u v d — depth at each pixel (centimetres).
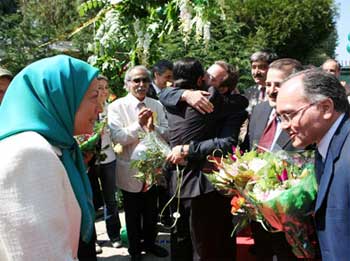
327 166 154
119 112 380
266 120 282
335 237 150
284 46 1410
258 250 274
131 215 384
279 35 1338
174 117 288
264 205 189
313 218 174
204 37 234
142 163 307
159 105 392
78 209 140
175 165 296
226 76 294
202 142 273
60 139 142
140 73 380
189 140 278
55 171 127
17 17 1156
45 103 139
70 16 1630
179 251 315
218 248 289
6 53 1052
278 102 167
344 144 152
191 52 605
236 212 221
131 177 371
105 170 421
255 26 1278
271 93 258
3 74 292
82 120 149
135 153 361
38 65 144
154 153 304
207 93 276
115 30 259
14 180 119
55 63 143
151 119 328
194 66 289
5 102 141
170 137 294
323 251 158
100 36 270
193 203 284
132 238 387
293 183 196
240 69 667
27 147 124
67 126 144
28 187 121
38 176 123
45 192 123
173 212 312
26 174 121
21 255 118
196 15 234
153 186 399
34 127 134
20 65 1043
